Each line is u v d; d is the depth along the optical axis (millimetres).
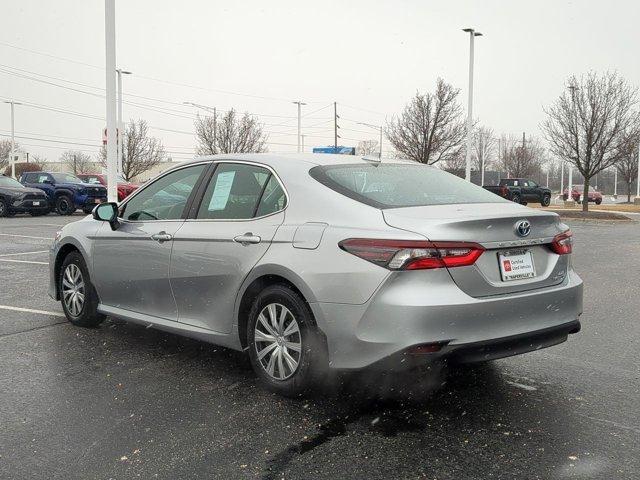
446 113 34594
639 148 44125
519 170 62812
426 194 4102
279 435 3432
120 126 31656
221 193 4555
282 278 3949
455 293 3445
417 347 3359
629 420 3648
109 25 15867
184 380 4332
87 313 5629
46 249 11914
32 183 24844
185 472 3012
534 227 3809
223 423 3596
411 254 3406
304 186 4066
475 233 3535
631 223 23828
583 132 27812
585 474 2980
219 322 4371
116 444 3324
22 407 3836
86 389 4152
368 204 3791
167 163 65188
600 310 6781
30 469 3047
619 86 26953
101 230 5395
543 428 3523
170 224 4766
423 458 3152
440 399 3965
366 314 3479
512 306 3592
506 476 2963
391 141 36688
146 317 4992
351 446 3293
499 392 4102
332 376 3828
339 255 3607
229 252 4227
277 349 3979
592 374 4504
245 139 44781
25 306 6684
